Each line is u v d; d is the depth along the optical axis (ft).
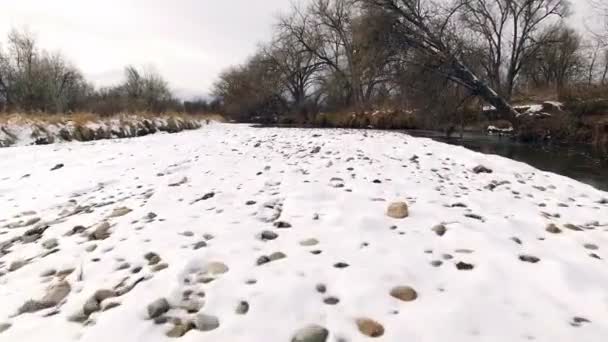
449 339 6.44
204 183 18.37
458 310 7.28
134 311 7.32
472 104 57.93
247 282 8.41
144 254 10.03
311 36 117.50
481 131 57.57
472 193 16.72
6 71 102.22
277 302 7.58
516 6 76.23
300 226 12.01
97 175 22.40
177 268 9.00
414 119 65.26
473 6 64.85
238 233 11.39
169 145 36.91
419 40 52.60
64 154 31.58
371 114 76.43
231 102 145.89
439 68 51.16
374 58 56.65
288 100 132.05
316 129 68.95
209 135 50.29
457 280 8.49
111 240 11.16
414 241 10.75
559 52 90.07
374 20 53.62
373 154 26.68
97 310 7.57
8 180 22.33
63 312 7.57
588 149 37.70
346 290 8.05
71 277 9.07
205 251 10.00
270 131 59.57
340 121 86.22
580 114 42.65
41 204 16.61
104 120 54.54
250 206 14.28
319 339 6.41
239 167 22.27
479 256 9.68
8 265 10.14
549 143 43.29
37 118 45.98
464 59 53.47
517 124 49.06
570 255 9.87
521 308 7.38
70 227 12.84
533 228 12.01
